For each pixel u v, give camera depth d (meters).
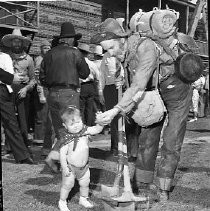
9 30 13.53
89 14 18.27
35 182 5.71
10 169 6.65
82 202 4.61
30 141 9.75
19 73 7.86
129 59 4.66
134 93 4.36
